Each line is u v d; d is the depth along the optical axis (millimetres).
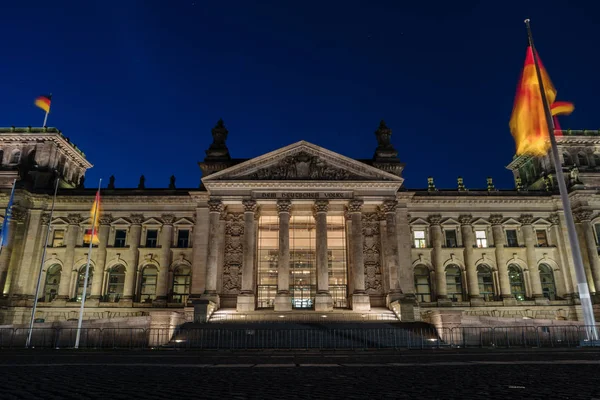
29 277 69438
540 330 43312
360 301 60188
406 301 56844
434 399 9445
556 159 35938
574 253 33656
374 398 9664
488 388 11125
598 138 79312
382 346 40688
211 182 64688
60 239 72812
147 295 71625
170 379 13555
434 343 41812
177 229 73562
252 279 62375
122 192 74375
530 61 42156
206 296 60719
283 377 14086
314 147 66438
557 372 14938
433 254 73188
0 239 53250
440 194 75438
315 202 64500
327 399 9570
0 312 65500
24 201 71062
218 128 74188
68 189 73625
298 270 70688
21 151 78562
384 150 72000
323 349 33906
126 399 9555
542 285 73438
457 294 73000
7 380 12992
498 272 72438
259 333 43344
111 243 72750
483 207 75312
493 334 41125
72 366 18516
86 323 45469
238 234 67562
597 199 73000
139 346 40938
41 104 78562
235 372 15812
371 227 68125
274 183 64688
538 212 75062
